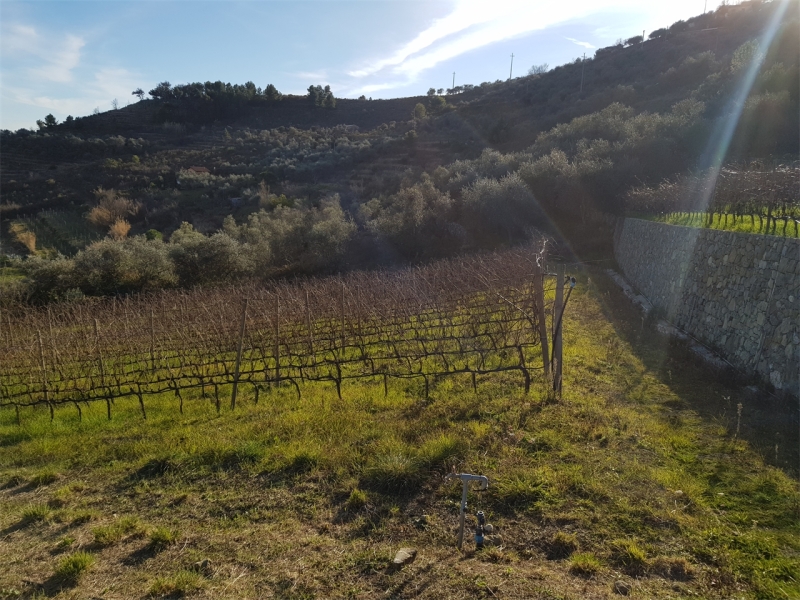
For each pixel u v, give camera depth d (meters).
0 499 5.46
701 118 24.97
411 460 5.16
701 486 4.59
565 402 6.78
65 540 4.39
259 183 45.16
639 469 4.88
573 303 14.65
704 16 55.81
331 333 11.38
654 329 11.52
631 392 7.38
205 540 4.31
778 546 3.69
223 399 8.79
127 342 12.48
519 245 25.20
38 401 8.88
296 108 77.38
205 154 56.59
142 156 56.44
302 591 3.52
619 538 3.85
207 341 11.91
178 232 31.33
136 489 5.38
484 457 5.23
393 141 49.94
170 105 75.31
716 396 7.06
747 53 31.44
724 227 10.78
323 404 7.64
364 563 3.77
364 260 29.48
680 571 3.48
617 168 24.78
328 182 44.81
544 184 27.42
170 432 7.04
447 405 7.01
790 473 4.72
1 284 25.28
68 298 23.17
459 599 3.25
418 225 29.33
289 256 29.81
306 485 5.12
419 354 8.91
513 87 63.88
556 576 3.45
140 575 3.87
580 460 5.11
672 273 12.80
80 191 45.53
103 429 7.66
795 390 6.43
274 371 10.09
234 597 3.51
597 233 24.94
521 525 4.11
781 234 8.35
